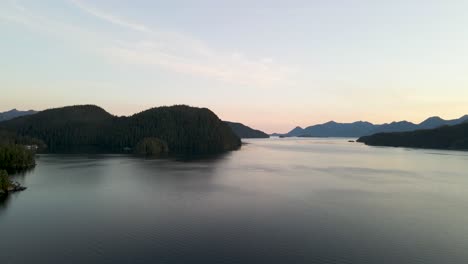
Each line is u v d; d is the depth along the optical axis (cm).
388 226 6731
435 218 7288
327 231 6425
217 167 16000
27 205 8212
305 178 12700
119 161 18400
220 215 7394
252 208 7981
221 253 5397
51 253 5369
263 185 11056
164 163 17550
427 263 5112
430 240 6009
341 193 9819
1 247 5594
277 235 6191
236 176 13038
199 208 7956
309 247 5656
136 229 6469
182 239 5969
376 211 7800
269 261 5141
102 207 8031
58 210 7762
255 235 6184
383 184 11469
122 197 9088
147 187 10512
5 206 8106
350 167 16600
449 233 6362
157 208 7944
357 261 5169
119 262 5075
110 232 6303
